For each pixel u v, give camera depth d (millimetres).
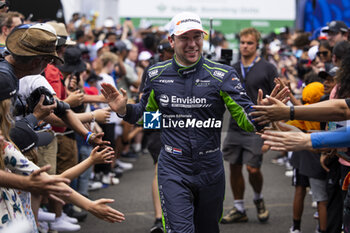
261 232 10727
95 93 11969
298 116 5922
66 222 10156
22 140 5770
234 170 11328
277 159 15719
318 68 11852
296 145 5883
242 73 11398
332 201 9453
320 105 5906
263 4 28000
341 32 12641
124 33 23375
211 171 7441
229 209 12039
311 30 21125
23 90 7254
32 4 14961
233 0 27859
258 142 10977
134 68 18578
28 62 5781
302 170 10094
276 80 8617
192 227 7215
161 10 27875
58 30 9562
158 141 10602
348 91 7582
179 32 7066
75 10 25484
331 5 19812
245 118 7148
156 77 7445
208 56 11234
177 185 7336
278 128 6414
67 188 5098
